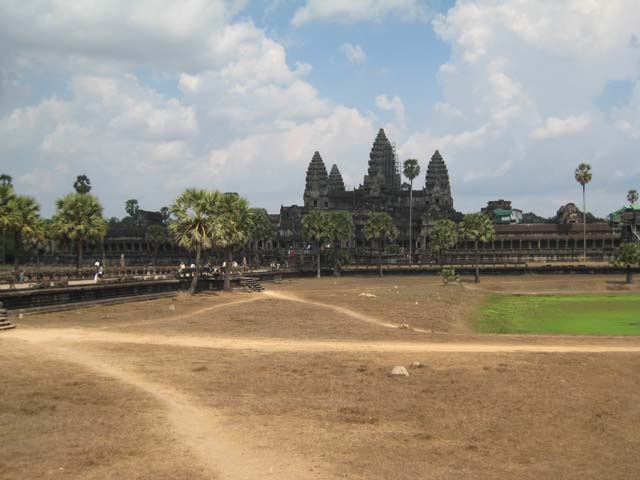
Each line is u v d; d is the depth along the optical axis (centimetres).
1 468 1883
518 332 6072
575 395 2977
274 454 2059
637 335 5328
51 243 17500
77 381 2945
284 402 2716
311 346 4212
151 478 1820
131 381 2988
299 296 8969
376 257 18138
